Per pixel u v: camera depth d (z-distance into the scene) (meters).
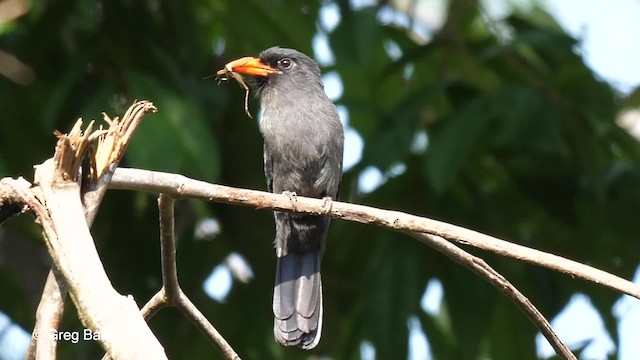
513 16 13.00
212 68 12.88
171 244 7.24
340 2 11.73
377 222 7.45
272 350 12.15
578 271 6.91
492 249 7.09
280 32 13.59
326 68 14.52
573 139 11.52
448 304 10.91
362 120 12.88
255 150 12.20
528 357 11.49
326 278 12.41
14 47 12.15
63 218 5.74
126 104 10.81
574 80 11.70
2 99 11.80
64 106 11.33
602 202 11.33
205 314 12.20
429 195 11.23
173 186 7.13
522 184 11.60
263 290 12.19
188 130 10.29
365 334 10.77
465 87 11.46
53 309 5.52
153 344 4.66
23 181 6.21
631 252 11.54
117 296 4.95
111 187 6.94
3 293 12.84
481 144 11.07
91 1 11.54
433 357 12.20
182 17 12.38
